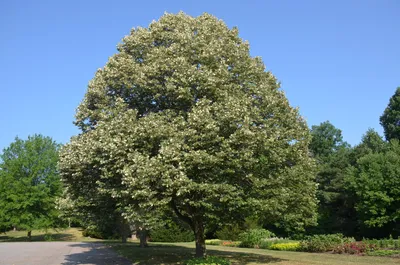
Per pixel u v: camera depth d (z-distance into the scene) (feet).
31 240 173.68
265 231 109.50
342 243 78.18
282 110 63.10
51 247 109.40
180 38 63.26
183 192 50.11
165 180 48.32
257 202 53.52
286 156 59.26
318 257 68.03
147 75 60.70
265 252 81.10
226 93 56.34
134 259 73.20
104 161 52.85
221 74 57.67
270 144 53.78
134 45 68.18
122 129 53.78
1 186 164.76
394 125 167.12
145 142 52.95
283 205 57.67
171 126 54.03
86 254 86.74
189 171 52.08
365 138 156.35
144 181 49.11
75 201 70.64
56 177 170.60
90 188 64.80
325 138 203.92
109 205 67.05
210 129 51.62
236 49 63.82
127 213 53.47
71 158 59.62
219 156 50.67
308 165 62.85
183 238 139.13
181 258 71.61
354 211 138.10
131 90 63.00
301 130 63.46
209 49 60.03
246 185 57.11
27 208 163.94
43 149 175.83
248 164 51.98
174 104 60.34
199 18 70.69
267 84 63.62
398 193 110.52
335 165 150.51
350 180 123.75
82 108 65.00
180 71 57.67
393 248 72.74
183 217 64.28
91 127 64.90
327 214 142.41
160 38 68.18
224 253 78.07
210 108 54.39
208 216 59.41
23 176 169.48
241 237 109.29
